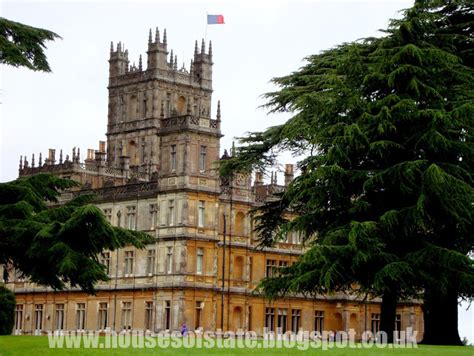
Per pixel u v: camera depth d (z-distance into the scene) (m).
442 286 50.16
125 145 128.00
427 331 56.19
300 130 57.25
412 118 51.47
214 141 94.50
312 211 57.00
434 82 53.47
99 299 100.25
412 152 53.00
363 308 106.69
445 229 53.34
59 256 42.78
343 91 53.69
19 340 43.34
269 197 101.69
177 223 92.62
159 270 94.06
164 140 94.94
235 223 98.81
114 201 100.50
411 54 52.31
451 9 60.31
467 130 52.94
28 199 44.94
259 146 65.44
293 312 102.88
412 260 50.31
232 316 96.94
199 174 93.31
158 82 125.50
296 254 103.62
